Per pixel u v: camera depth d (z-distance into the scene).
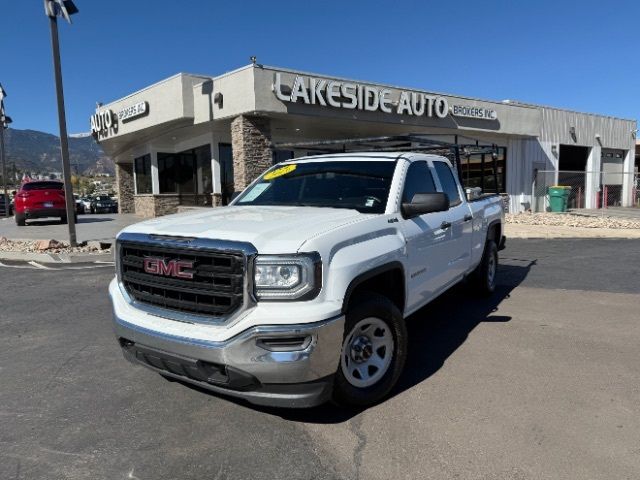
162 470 2.95
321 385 3.18
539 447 3.12
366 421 3.49
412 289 4.29
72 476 2.90
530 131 23.61
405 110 18.58
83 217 24.83
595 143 28.56
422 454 3.07
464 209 5.71
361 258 3.48
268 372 3.04
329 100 16.38
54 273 9.14
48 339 5.36
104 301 6.99
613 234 14.53
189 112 17.45
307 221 3.57
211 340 3.11
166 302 3.44
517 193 25.27
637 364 4.44
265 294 3.08
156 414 3.63
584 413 3.54
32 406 3.79
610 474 2.84
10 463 3.03
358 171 4.65
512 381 4.10
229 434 3.34
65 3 11.04
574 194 28.50
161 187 23.25
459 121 20.70
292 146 5.89
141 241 3.55
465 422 3.44
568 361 4.52
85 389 4.07
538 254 10.94
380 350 3.79
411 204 4.15
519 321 5.80
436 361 4.57
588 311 6.20
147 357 3.47
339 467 2.96
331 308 3.16
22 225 18.73
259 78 15.23
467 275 6.13
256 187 5.18
